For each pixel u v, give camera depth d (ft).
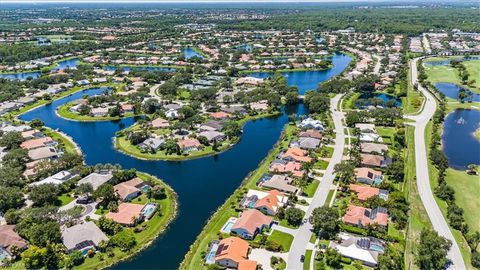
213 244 362.74
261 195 444.96
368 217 396.16
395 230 384.68
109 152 593.01
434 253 331.77
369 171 496.23
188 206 440.86
